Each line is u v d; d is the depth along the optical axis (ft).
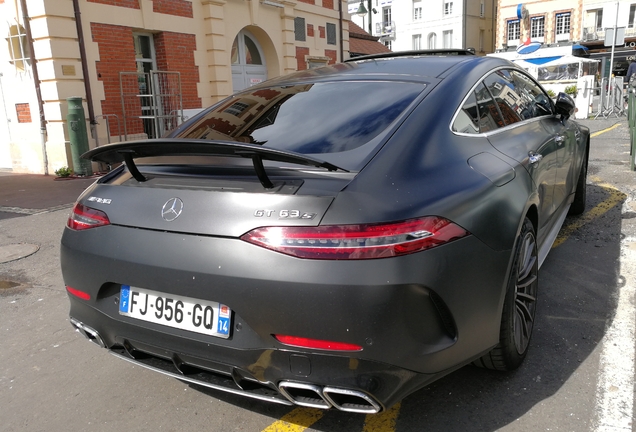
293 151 7.24
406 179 6.49
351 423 7.57
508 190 7.71
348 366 5.88
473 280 6.53
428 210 6.19
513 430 7.17
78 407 8.40
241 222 6.13
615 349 9.02
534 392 7.97
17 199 25.31
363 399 6.03
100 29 32.35
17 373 9.57
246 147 5.96
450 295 6.19
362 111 7.88
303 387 6.02
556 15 138.10
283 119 8.27
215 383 6.79
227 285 6.10
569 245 14.34
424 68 9.13
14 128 34.12
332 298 5.72
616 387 7.99
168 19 36.78
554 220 12.29
